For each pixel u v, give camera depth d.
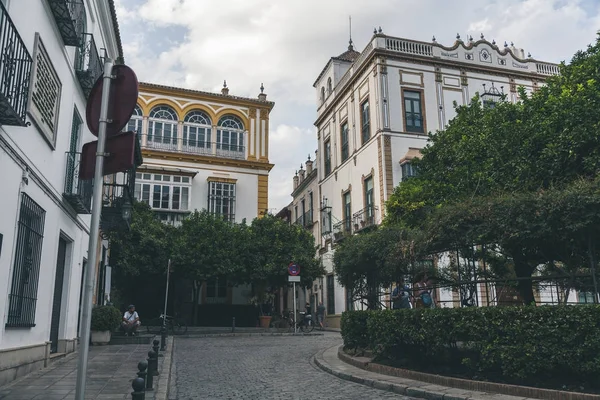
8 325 8.38
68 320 13.02
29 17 8.73
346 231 27.56
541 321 7.14
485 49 27.33
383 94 25.28
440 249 9.70
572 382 7.02
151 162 31.62
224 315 30.88
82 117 13.62
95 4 14.24
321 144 33.41
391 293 12.86
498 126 13.43
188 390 8.49
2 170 7.80
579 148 10.89
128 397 7.19
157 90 32.84
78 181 12.41
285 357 13.35
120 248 25.91
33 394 7.39
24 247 9.17
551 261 9.67
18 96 7.58
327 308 30.61
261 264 27.09
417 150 24.86
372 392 8.25
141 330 22.83
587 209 7.39
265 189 33.84
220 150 33.66
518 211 8.02
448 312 8.37
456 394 7.31
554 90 12.99
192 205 32.03
